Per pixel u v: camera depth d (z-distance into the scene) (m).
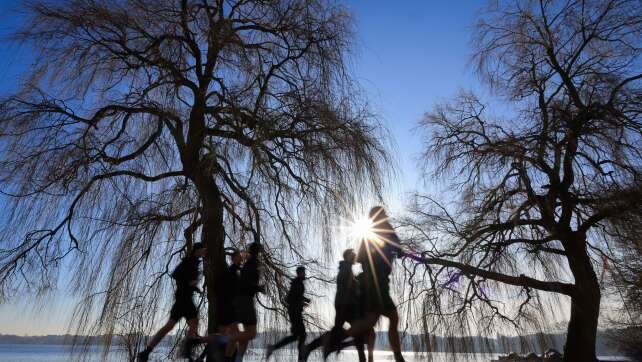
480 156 14.39
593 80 14.24
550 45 15.15
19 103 10.00
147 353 7.67
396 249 5.74
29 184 9.70
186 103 11.84
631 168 12.99
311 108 10.74
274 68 11.50
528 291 13.59
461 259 13.87
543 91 15.24
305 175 10.61
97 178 10.27
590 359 13.59
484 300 13.17
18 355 56.59
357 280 5.84
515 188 14.23
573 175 13.93
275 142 10.55
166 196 10.84
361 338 5.81
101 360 9.54
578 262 13.92
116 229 10.03
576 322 13.94
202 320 10.61
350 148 10.84
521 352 13.23
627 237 12.81
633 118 13.16
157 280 10.20
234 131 10.67
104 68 10.83
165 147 11.74
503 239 14.12
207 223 10.55
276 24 11.73
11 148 9.80
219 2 11.62
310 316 10.87
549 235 14.07
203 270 10.26
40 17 10.35
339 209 10.56
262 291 8.02
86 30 10.51
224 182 11.34
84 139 10.30
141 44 11.14
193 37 11.42
